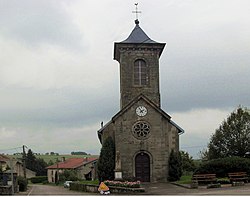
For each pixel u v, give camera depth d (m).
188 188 27.41
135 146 35.09
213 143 50.22
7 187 33.59
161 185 31.72
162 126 35.94
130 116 35.50
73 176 80.94
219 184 27.14
